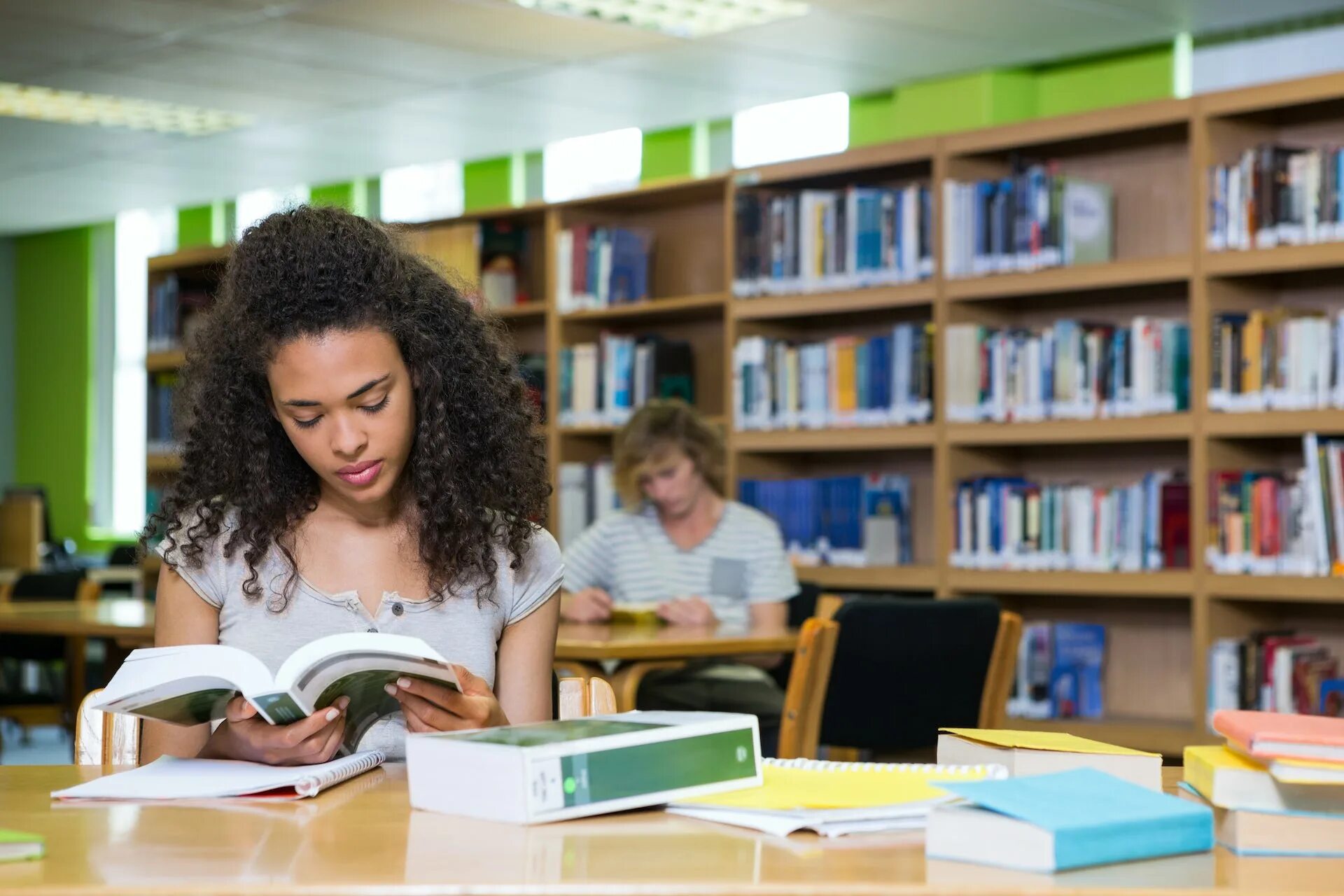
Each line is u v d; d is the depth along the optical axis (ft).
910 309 18.03
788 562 13.97
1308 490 14.33
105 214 36.81
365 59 23.91
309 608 5.73
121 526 39.32
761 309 18.07
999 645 11.55
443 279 5.94
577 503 19.39
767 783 4.39
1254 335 14.69
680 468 13.69
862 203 17.33
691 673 12.80
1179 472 16.03
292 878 3.41
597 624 13.24
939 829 3.66
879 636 10.84
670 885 3.34
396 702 5.37
